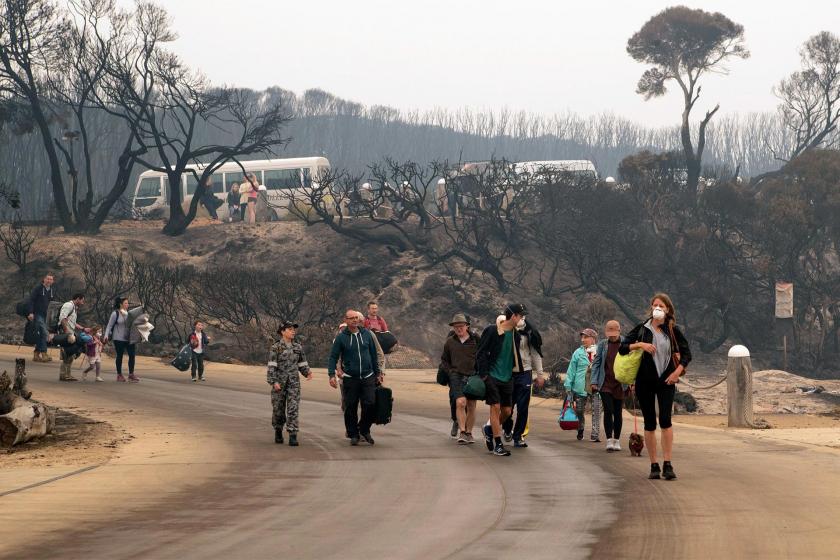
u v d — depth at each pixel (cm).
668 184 14900
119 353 6253
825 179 14575
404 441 3747
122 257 13650
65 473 2916
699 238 13650
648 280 14012
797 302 13638
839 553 1825
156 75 14438
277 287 11244
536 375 3566
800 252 14162
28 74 14162
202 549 1889
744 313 13625
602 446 3622
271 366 3625
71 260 13462
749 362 4616
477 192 14050
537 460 3206
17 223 14425
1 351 8138
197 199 15062
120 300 6297
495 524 2134
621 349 2762
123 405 5003
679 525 2098
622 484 2681
